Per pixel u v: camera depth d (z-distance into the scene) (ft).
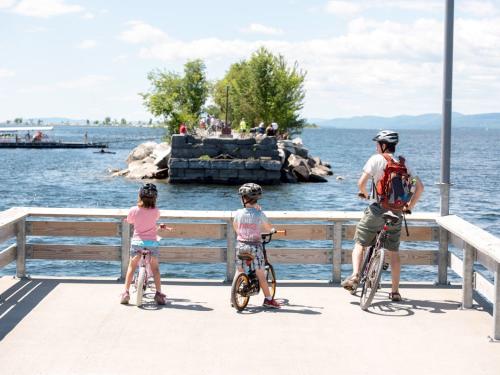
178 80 302.66
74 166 270.87
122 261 36.24
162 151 238.68
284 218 35.78
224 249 36.27
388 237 32.63
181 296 33.73
